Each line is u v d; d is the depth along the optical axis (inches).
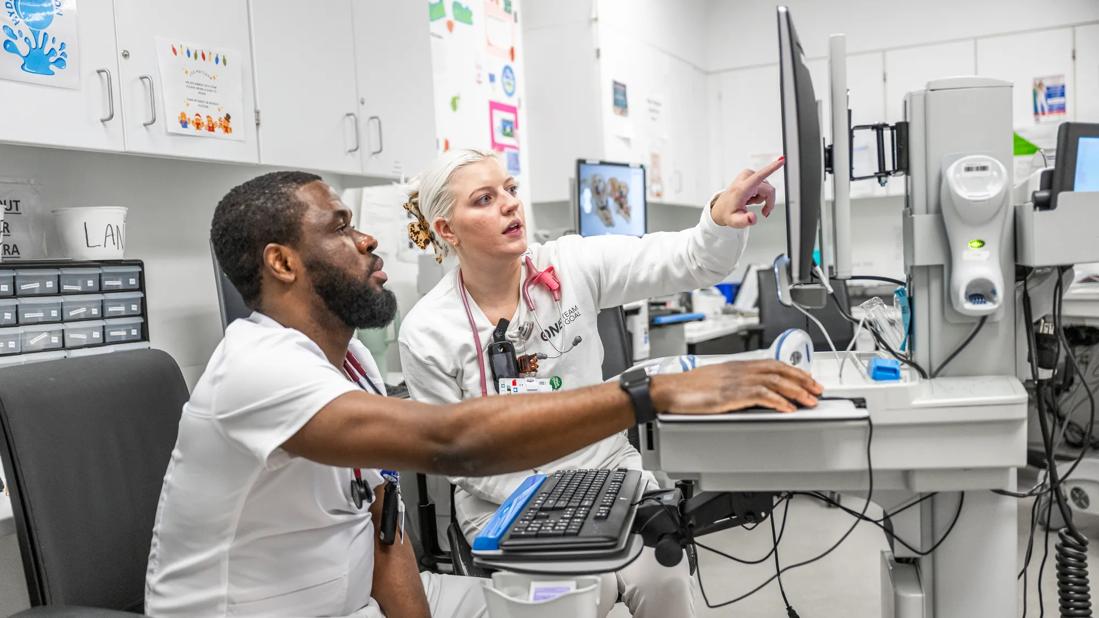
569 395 37.2
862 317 58.3
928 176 48.8
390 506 51.6
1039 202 46.6
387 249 114.0
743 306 184.2
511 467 37.2
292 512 42.9
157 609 44.1
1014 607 49.7
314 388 38.4
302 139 89.2
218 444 41.2
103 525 46.1
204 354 92.1
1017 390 42.4
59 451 44.8
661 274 65.9
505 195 65.3
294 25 88.3
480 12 142.9
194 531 43.0
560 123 156.3
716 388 38.1
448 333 66.2
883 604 59.9
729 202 57.8
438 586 56.2
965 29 187.3
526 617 37.7
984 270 46.8
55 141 64.8
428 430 36.7
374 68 100.3
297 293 44.3
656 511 42.8
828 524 121.7
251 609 43.0
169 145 74.3
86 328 70.6
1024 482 118.0
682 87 192.7
